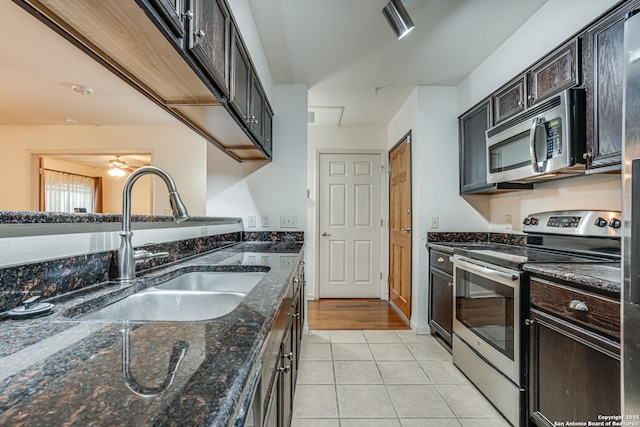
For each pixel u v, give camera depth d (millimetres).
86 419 345
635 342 930
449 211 2914
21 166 3041
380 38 2180
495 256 1816
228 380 432
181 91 1317
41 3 755
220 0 1311
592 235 1740
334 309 3635
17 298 754
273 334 885
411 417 1683
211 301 1167
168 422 345
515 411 1575
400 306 3471
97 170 4094
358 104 3375
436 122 2928
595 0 1557
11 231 729
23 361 481
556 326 1366
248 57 1837
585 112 1570
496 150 2266
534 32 1957
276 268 1427
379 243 4125
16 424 332
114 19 814
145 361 484
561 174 1829
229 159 2869
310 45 2266
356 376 2100
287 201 2861
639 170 907
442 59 2475
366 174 4117
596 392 1169
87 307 842
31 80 1959
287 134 2885
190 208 3240
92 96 2236
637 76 917
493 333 1791
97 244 1073
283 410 1162
